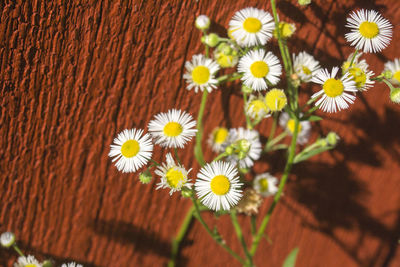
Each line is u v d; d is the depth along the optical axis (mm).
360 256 511
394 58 472
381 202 504
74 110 457
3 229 469
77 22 442
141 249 488
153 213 482
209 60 442
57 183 469
